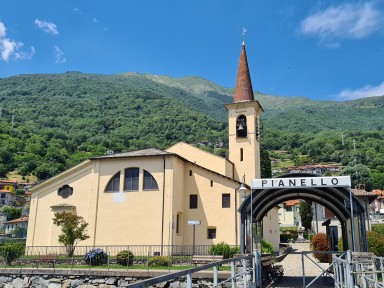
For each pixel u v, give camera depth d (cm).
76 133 14525
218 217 3186
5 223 8175
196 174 3322
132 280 1975
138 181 3161
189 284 621
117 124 15625
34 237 3347
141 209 3084
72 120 16225
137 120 16088
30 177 11331
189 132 14675
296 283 1736
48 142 13075
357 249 1455
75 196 3328
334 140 15500
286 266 2733
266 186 1556
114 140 13625
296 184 1524
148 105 18488
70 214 2861
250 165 3788
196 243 3177
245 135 3884
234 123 3950
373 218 6350
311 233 6469
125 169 3216
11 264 2447
